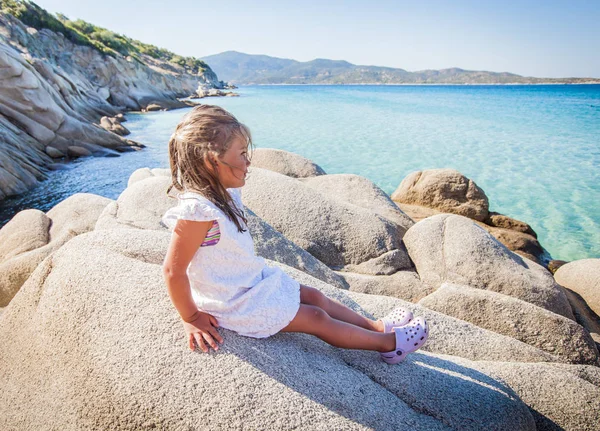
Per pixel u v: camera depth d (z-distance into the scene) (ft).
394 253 17.75
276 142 70.08
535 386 9.91
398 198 33.01
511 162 56.34
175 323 7.89
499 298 13.98
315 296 8.68
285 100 193.98
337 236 18.20
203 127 6.85
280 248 16.31
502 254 16.97
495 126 92.73
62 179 47.24
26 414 7.83
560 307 15.69
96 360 7.51
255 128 86.84
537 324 13.35
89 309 8.23
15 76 55.93
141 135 80.94
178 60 329.72
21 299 9.39
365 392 7.77
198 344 7.38
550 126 92.32
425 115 118.32
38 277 9.48
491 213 31.19
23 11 129.29
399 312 9.27
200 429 6.53
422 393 8.34
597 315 18.42
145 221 15.72
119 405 6.98
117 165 54.65
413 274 17.08
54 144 57.57
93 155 59.21
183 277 7.00
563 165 54.49
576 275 20.29
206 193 7.06
